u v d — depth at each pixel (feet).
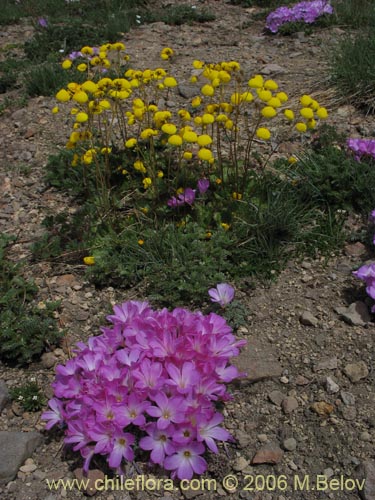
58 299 1.89
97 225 2.08
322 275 1.90
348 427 1.44
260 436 1.45
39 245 2.06
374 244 1.93
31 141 2.87
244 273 1.90
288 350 1.65
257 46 3.80
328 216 2.08
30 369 1.68
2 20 5.20
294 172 2.21
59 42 4.15
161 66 3.55
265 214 1.99
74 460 1.43
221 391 1.40
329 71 3.05
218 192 2.12
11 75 3.65
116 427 1.30
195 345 1.46
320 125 2.64
